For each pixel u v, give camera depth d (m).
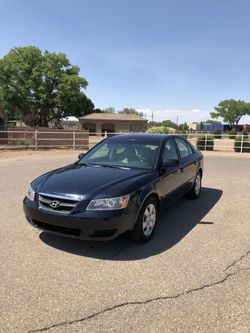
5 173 10.98
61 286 3.61
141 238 4.73
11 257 4.29
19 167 12.67
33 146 21.81
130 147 5.96
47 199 4.46
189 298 3.41
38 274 3.86
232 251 4.61
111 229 4.24
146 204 4.79
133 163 5.56
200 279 3.79
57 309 3.19
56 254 4.40
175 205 7.05
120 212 4.30
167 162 5.44
